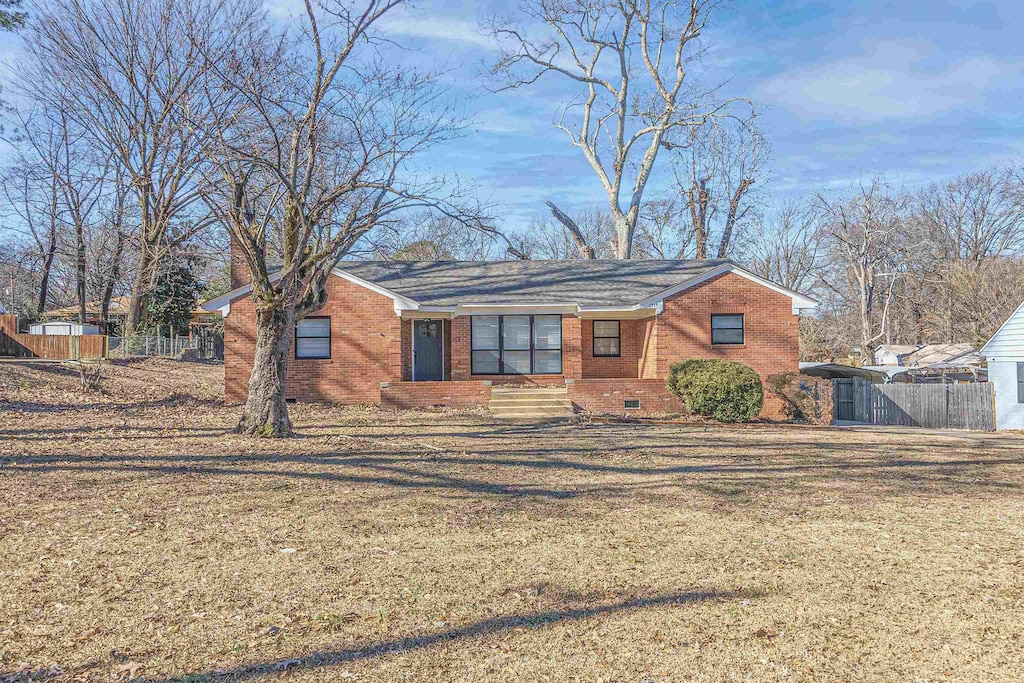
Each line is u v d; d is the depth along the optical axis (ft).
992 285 150.82
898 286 202.28
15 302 190.80
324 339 77.51
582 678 17.42
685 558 26.37
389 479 38.81
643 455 47.80
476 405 75.00
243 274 77.15
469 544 27.84
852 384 95.81
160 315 172.24
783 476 41.39
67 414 61.11
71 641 19.36
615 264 95.35
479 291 84.64
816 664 18.12
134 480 36.96
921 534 29.58
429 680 17.29
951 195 193.26
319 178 52.70
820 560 26.20
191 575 24.14
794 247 186.60
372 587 23.30
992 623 20.63
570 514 32.45
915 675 17.56
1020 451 53.42
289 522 30.30
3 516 30.19
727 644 19.25
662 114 130.52
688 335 79.92
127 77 93.04
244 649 18.86
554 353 83.92
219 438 50.31
